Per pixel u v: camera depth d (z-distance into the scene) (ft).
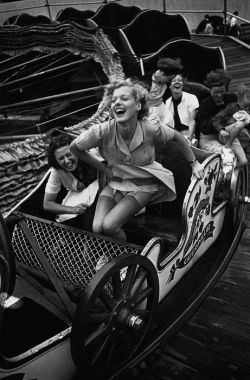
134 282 6.82
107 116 12.44
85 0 43.09
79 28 19.17
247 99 11.80
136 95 7.08
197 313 8.84
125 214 7.78
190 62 20.66
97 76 23.52
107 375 7.03
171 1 42.42
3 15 44.06
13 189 11.60
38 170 12.25
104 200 8.15
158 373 7.45
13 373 5.78
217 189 10.11
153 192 8.01
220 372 7.38
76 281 7.41
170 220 9.05
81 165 8.49
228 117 11.38
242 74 25.23
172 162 9.39
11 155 11.61
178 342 8.13
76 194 8.70
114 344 6.82
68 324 6.53
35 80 25.34
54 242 8.20
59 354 6.31
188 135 12.80
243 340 8.05
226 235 11.02
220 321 8.57
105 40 18.57
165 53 20.11
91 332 6.57
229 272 10.03
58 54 24.12
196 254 9.36
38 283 7.33
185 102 13.25
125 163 7.70
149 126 7.47
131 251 7.30
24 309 7.30
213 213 9.59
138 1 42.86
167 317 8.78
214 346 7.97
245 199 11.53
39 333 7.01
